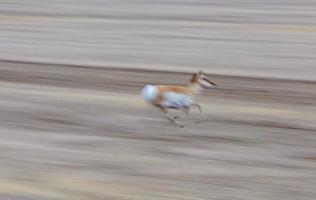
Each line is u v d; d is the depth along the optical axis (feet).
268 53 194.49
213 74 168.25
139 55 194.90
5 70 177.17
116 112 128.98
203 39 216.33
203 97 141.08
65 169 97.09
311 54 192.13
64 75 169.37
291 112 129.08
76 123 122.01
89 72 172.55
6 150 106.73
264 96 143.43
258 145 107.76
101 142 110.01
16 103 139.03
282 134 113.91
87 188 89.35
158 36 222.69
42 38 224.94
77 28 240.73
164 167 97.45
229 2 290.56
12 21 257.55
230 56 191.01
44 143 110.01
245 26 237.04
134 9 279.69
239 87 151.94
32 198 86.28
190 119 122.42
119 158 101.60
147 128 117.19
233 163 99.04
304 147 106.73
